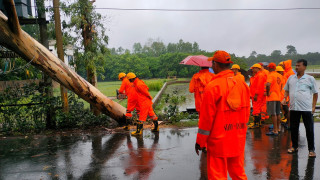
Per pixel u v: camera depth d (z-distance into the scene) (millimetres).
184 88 25953
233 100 2674
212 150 2754
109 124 7992
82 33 8672
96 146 5773
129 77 6863
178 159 4789
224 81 2680
